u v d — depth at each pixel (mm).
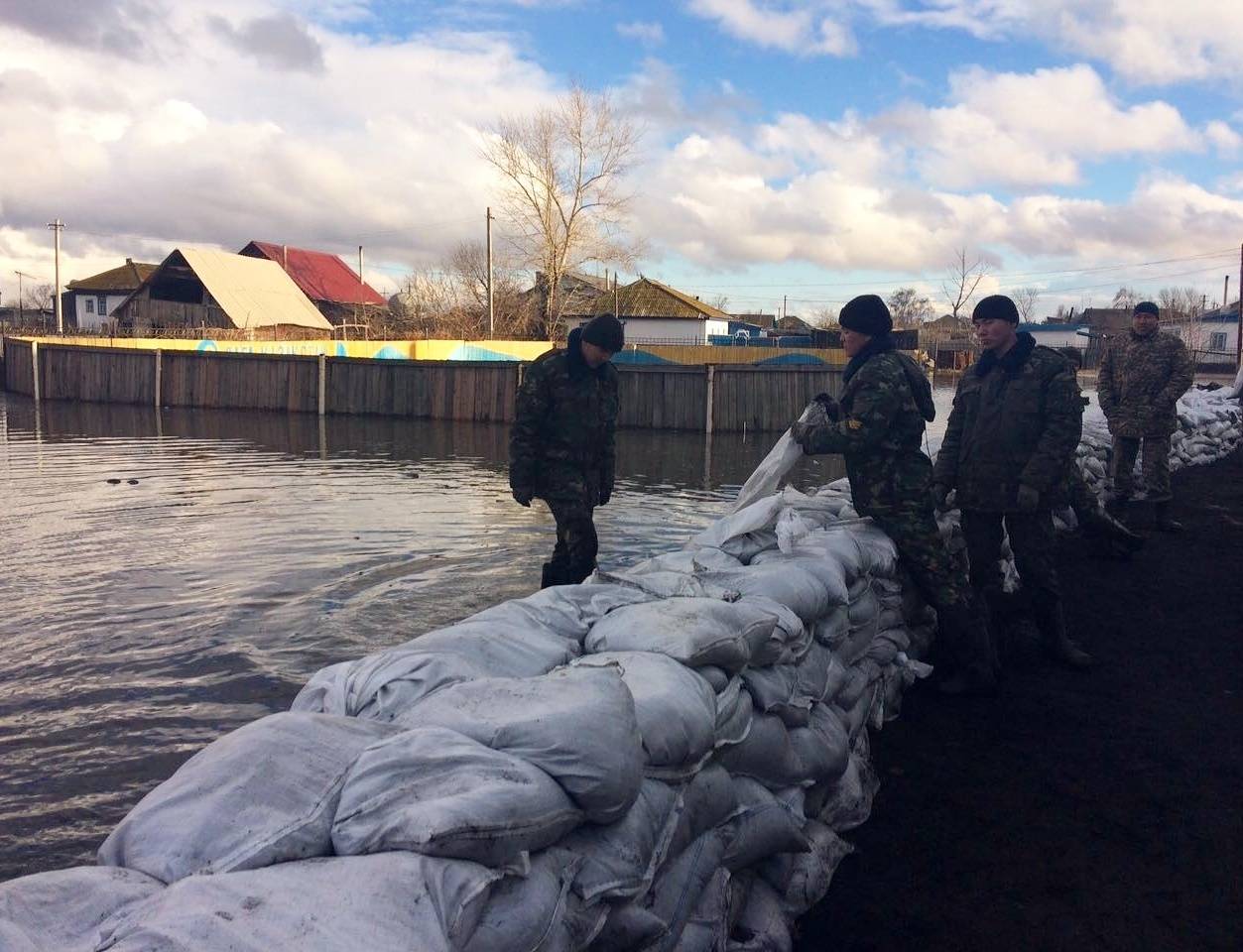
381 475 12047
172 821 1382
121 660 4551
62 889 1242
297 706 2020
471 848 1361
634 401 20859
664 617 2328
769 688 2439
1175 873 2646
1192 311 58656
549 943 1459
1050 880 2613
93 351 25172
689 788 2020
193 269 35000
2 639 4875
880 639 3670
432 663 1964
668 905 1900
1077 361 4910
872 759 3396
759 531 3645
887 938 2348
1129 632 4855
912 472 3852
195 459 13680
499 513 9016
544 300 40438
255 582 6121
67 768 3416
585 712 1676
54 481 11133
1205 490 9711
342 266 48688
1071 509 7027
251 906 1165
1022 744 3523
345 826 1395
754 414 20562
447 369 21469
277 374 23094
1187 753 3426
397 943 1156
